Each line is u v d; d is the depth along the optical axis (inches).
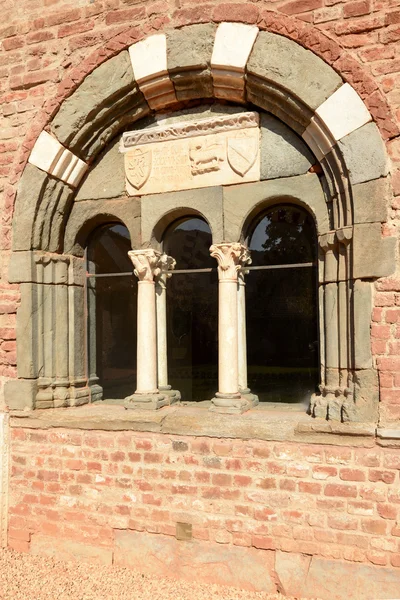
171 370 187.0
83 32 169.0
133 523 159.8
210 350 181.6
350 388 142.9
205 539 151.7
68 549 167.0
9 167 177.9
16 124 176.9
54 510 169.8
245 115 160.7
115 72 165.0
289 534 143.4
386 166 137.1
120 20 164.6
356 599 136.6
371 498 136.3
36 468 173.0
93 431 166.6
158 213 171.9
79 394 182.7
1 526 175.0
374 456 136.5
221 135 165.3
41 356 178.7
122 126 176.9
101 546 163.3
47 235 179.5
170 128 169.8
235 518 148.9
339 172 144.8
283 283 170.6
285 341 170.9
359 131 139.5
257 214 171.8
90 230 192.5
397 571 133.6
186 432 154.4
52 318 181.0
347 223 143.4
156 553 156.8
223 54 152.8
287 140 158.6
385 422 135.8
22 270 174.9
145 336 171.6
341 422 141.3
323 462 141.1
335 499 139.5
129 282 192.5
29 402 173.8
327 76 142.8
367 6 139.7
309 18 145.1
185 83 162.9
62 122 170.6
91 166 181.3
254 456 147.9
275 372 171.8
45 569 160.1
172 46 158.2
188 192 168.4
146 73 161.5
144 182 173.3
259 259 173.0
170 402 176.4
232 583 148.6
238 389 167.5
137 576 155.4
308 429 141.7
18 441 175.9
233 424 150.6
